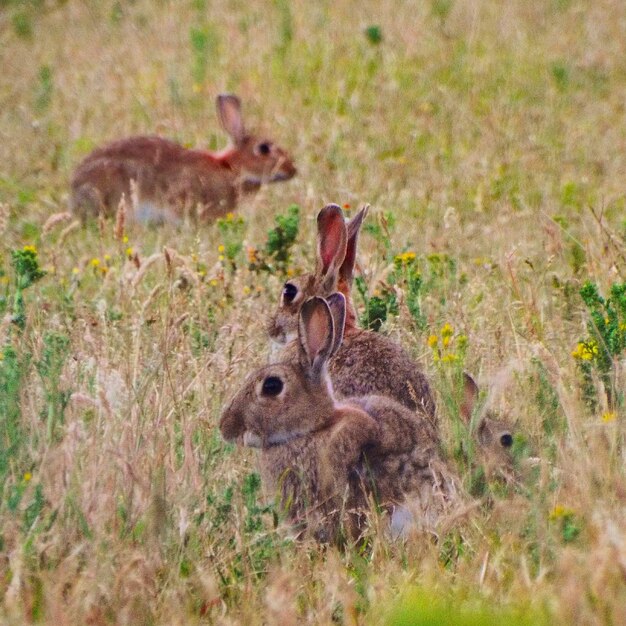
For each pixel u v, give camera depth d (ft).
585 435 30.37
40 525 27.32
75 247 53.21
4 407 29.84
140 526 27.91
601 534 25.35
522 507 28.68
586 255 46.14
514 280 40.81
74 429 29.60
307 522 29.86
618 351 34.76
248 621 25.61
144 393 32.04
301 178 63.82
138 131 73.26
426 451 30.86
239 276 43.73
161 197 60.75
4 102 78.64
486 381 34.58
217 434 31.94
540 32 88.69
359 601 26.35
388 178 61.67
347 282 39.27
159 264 48.70
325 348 30.76
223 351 36.86
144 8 100.01
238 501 29.35
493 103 74.90
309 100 76.33
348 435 30.07
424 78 79.46
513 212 55.11
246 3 98.07
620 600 23.63
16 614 24.35
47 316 40.45
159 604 26.20
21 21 97.81
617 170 63.77
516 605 24.35
